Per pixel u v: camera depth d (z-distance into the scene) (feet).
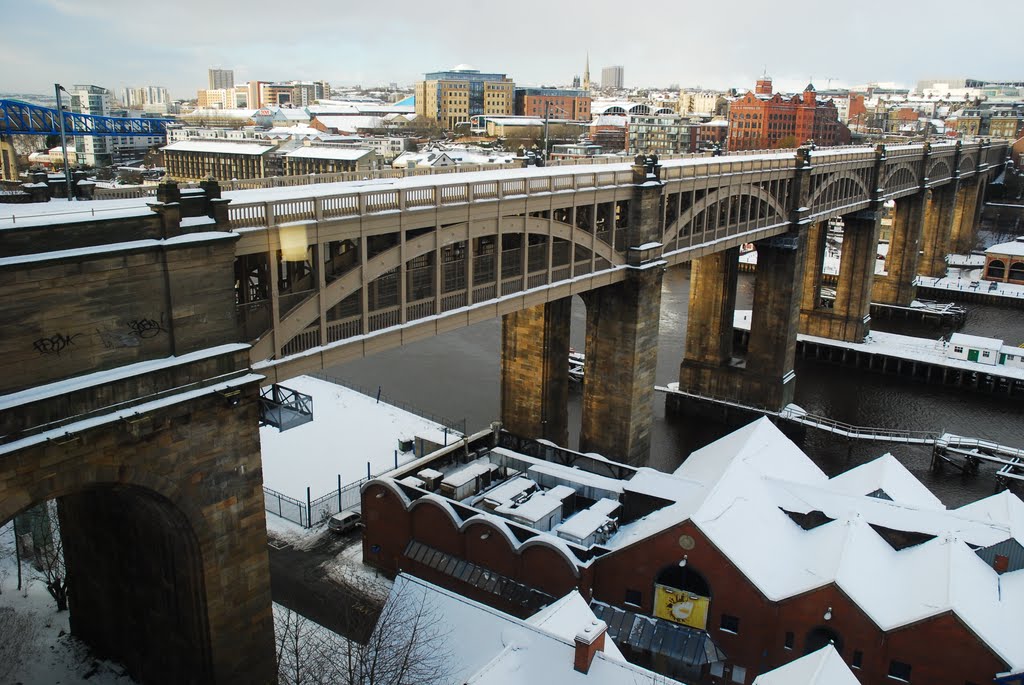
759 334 284.61
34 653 137.08
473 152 620.90
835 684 98.68
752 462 169.37
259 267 124.77
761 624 134.72
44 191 133.69
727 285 287.07
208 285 109.29
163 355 106.63
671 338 379.55
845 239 360.89
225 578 117.08
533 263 178.29
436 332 153.38
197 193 108.17
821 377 346.74
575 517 160.25
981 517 153.17
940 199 502.79
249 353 116.98
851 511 150.51
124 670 134.00
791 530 151.02
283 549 181.88
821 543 144.25
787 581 137.08
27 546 169.17
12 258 90.33
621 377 212.43
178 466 108.37
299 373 128.47
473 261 160.76
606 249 197.57
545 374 212.84
